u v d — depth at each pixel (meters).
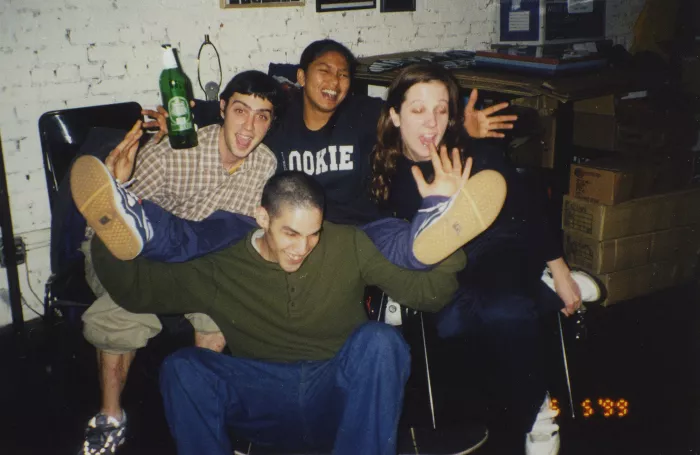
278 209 1.70
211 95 3.47
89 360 2.56
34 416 2.46
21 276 3.12
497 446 2.21
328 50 2.60
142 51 3.22
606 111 3.39
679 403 2.49
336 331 1.91
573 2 4.38
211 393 1.75
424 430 2.24
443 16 4.28
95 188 1.58
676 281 3.39
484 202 1.58
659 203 3.19
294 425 1.87
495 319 2.11
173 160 2.22
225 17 3.44
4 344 3.00
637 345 2.90
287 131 2.70
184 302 1.87
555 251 2.26
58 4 2.95
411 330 2.32
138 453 2.22
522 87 3.02
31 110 2.99
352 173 2.71
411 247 1.72
